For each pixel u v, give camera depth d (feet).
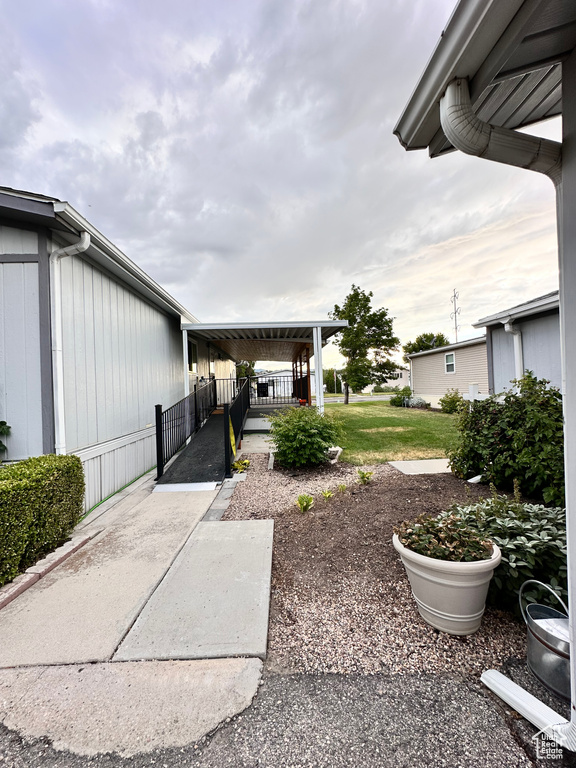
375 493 13.30
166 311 25.26
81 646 6.28
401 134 6.19
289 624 6.81
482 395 41.16
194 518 12.37
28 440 12.61
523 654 5.86
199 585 8.11
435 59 4.54
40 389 12.68
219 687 5.38
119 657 5.99
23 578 8.45
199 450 22.52
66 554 9.84
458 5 3.86
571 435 4.27
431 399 52.34
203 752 4.41
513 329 26.86
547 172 4.72
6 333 12.59
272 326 25.46
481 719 4.75
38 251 12.65
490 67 4.25
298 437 17.72
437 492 13.00
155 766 4.26
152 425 22.48
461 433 15.61
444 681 5.41
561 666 4.75
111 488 16.48
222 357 47.60
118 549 10.19
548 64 4.73
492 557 6.12
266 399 50.14
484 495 12.53
